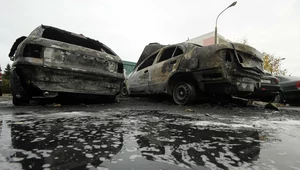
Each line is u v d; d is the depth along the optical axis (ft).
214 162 2.76
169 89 13.21
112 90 11.79
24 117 6.35
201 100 14.17
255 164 2.72
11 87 9.52
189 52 12.01
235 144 3.69
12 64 9.73
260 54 11.45
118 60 12.10
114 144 3.52
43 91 8.95
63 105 10.63
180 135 4.32
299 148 3.50
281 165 2.70
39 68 8.63
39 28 9.57
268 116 8.28
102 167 2.50
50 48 8.96
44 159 2.72
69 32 10.84
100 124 5.37
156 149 3.29
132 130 4.70
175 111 9.18
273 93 17.26
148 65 16.53
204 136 4.27
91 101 13.28
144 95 16.15
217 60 10.20
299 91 19.69
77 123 5.45
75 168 2.44
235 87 10.39
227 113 8.89
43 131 4.40
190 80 12.46
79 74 9.93
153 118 6.74
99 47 12.48
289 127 5.56
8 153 2.93
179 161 2.77
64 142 3.57
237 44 10.32
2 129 4.57
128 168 2.49
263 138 4.19
